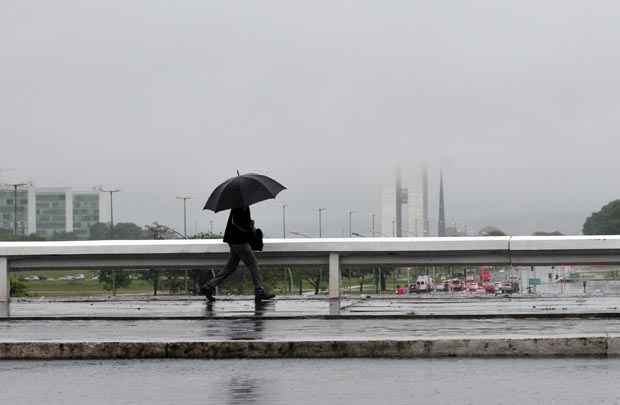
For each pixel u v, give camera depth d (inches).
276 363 485.7
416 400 388.5
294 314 698.2
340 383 427.5
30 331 612.7
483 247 796.0
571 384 415.2
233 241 793.6
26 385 435.2
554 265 808.9
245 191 780.6
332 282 815.1
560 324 611.2
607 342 489.1
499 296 909.2
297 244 813.2
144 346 507.5
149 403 392.5
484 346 494.6
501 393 398.9
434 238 812.0
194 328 617.9
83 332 600.4
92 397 406.0
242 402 390.0
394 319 663.1
